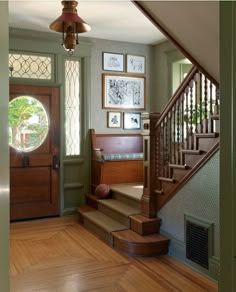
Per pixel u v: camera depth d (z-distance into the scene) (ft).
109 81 18.15
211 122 9.91
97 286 9.30
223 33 2.41
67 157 17.30
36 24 15.31
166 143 12.19
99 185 16.46
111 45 18.16
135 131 18.99
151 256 11.64
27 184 16.37
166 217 12.26
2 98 2.94
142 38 17.83
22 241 13.21
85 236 13.91
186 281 9.70
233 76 2.32
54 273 10.17
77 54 17.20
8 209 3.22
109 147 18.20
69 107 17.34
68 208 17.39
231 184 2.35
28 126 16.30
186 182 11.09
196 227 10.59
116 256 11.64
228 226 2.38
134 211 13.62
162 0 7.94
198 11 7.57
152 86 19.27
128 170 17.61
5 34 3.10
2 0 2.97
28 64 16.22
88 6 12.99
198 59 9.35
